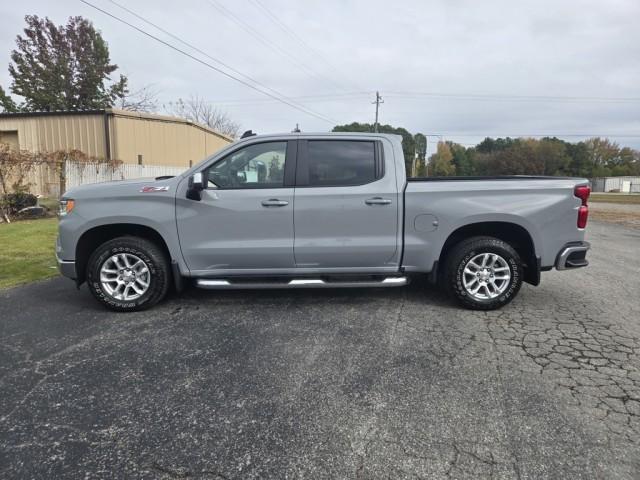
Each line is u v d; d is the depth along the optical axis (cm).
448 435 242
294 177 443
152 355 347
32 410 268
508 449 230
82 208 438
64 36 3384
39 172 1393
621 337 385
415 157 7025
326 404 275
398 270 458
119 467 218
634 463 218
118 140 1697
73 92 3469
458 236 468
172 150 2014
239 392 290
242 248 443
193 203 437
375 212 441
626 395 285
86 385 299
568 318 434
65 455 226
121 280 452
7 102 3331
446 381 304
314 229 441
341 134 452
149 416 262
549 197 443
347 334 390
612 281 594
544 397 282
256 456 226
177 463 221
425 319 430
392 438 239
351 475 211
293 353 350
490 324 416
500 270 451
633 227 1412
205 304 479
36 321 426
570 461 220
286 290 536
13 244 824
